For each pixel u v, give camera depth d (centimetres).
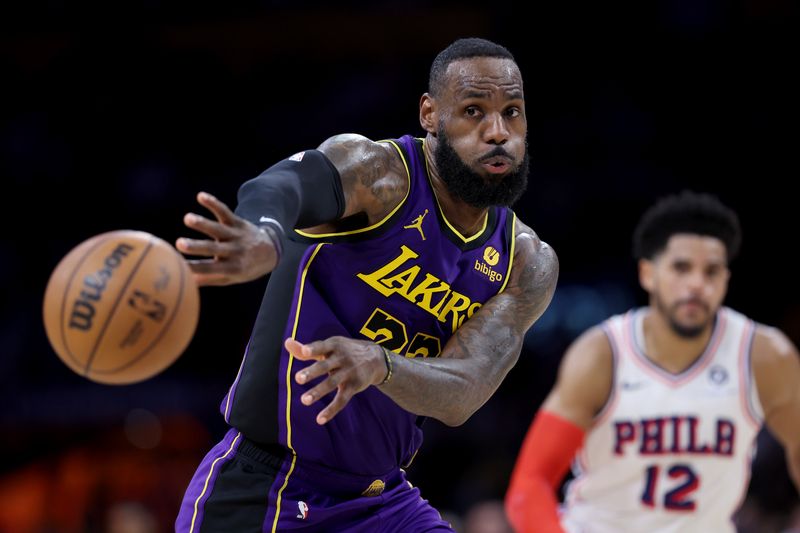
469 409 536
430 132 562
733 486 866
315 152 508
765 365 866
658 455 855
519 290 590
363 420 575
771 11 2464
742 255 2144
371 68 2442
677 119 2331
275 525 576
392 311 558
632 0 2425
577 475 916
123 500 1702
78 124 2370
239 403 581
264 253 436
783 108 2342
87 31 2495
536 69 2400
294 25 2534
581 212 2155
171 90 2427
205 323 1911
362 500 594
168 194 2253
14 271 2127
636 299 2031
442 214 554
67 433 1777
